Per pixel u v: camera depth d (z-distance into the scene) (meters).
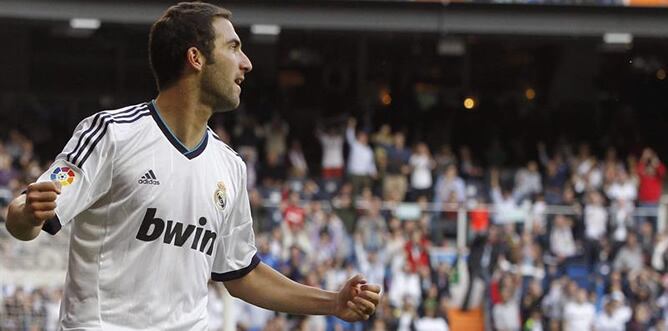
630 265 46.84
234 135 56.25
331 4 55.78
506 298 44.59
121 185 11.17
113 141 11.10
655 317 44.59
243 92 63.00
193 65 11.45
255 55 64.75
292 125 62.47
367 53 65.56
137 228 11.23
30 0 54.53
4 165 49.06
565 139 62.66
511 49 66.31
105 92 64.25
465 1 55.88
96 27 55.12
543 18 56.09
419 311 43.84
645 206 51.09
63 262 37.56
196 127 11.59
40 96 63.22
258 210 45.66
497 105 63.88
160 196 11.27
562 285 44.84
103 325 11.18
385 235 45.78
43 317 36.97
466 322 45.12
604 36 56.28
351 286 12.41
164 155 11.35
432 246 46.81
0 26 62.66
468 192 51.94
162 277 11.35
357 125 63.59
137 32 61.66
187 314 11.57
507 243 45.97
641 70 64.88
